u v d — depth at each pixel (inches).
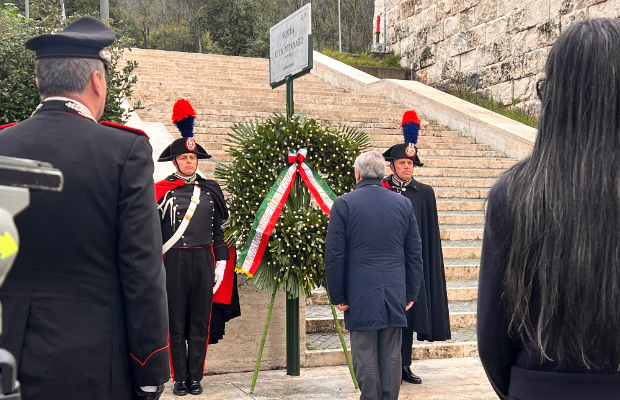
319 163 180.5
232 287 177.9
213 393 164.4
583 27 51.2
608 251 46.6
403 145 181.3
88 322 67.0
